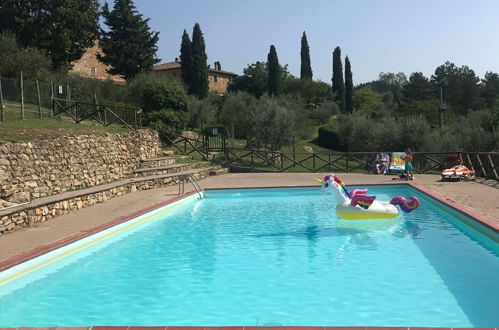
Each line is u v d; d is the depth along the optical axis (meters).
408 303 5.35
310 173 21.97
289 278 6.46
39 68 25.05
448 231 9.54
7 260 6.49
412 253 7.75
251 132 31.02
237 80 68.94
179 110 25.95
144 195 14.50
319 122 61.09
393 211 10.49
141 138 20.31
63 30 33.69
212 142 30.61
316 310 5.19
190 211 12.76
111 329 4.09
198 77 51.50
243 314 5.14
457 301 5.40
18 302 5.69
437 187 14.99
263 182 17.98
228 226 10.51
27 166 11.21
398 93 101.19
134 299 5.73
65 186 12.97
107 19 42.72
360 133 39.38
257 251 8.11
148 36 43.88
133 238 9.35
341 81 73.31
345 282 6.21
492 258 7.36
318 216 11.65
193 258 7.72
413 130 31.56
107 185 14.26
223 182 18.17
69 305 5.56
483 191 13.51
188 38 51.97
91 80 29.64
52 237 8.12
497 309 5.12
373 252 7.86
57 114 18.73
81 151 14.23
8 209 8.91
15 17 31.77
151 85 25.89
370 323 4.78
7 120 14.58
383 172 20.95
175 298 5.74
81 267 7.25
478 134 31.77
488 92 101.44
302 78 71.50
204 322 4.93
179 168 19.78
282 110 30.14
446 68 114.62
